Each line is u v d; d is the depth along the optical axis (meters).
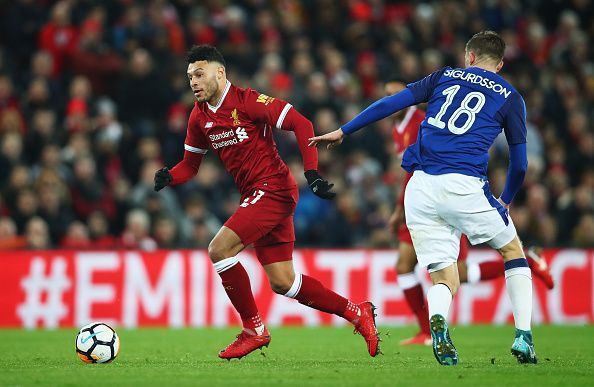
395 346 30.72
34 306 41.53
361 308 24.36
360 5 64.44
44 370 20.94
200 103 23.98
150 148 50.53
